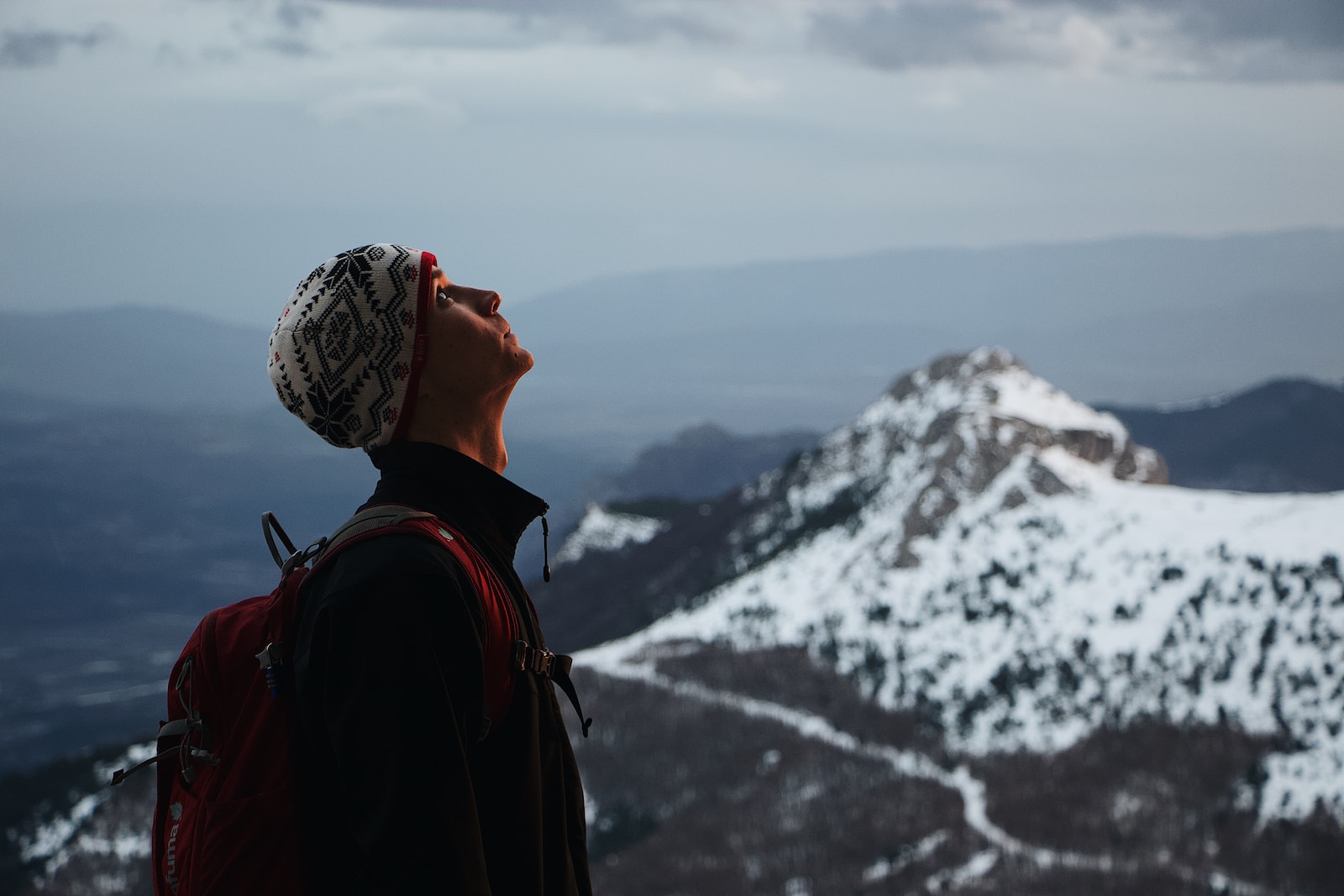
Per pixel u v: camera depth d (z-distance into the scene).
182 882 3.02
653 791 153.38
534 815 3.18
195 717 3.08
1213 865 125.62
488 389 3.42
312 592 3.04
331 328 3.24
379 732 2.73
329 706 2.82
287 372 3.29
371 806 2.70
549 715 3.37
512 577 3.35
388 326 3.25
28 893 146.88
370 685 2.76
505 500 3.37
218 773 3.02
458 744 2.79
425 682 2.77
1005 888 118.25
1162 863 125.12
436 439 3.34
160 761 3.20
